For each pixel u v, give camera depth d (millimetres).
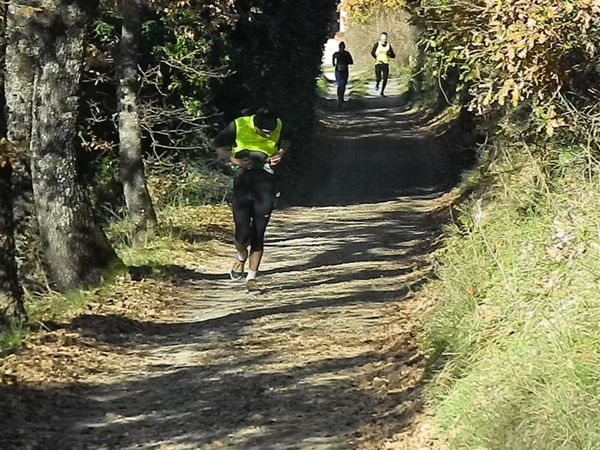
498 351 7434
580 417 5746
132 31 16375
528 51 8969
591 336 6680
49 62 12305
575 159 10320
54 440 7664
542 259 8656
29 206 13039
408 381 8453
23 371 9180
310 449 7211
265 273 14570
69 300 11992
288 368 9383
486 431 6285
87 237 12852
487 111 12953
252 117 12297
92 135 18344
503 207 11625
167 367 9680
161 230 17125
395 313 11281
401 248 16500
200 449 7348
